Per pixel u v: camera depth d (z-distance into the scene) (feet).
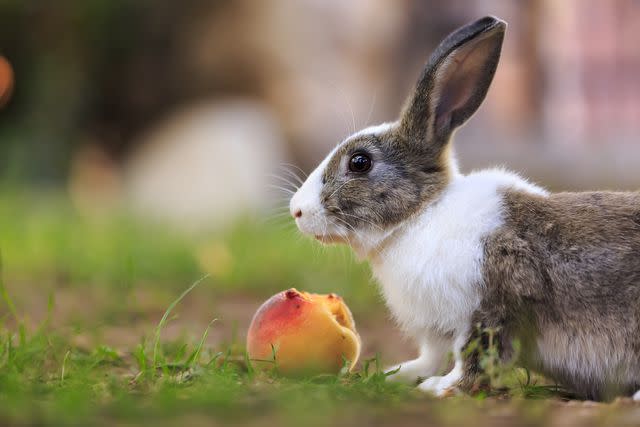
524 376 19.70
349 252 35.32
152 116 67.82
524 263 17.71
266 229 45.60
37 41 68.49
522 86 68.80
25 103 69.46
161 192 61.05
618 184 61.67
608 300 17.40
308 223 20.08
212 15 66.90
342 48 67.56
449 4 67.46
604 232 17.71
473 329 17.99
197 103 66.95
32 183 67.62
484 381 17.66
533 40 68.39
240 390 15.51
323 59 67.31
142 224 48.37
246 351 18.98
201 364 18.54
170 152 62.49
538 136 68.54
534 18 68.18
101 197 65.05
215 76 66.64
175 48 67.31
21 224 46.24
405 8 67.92
